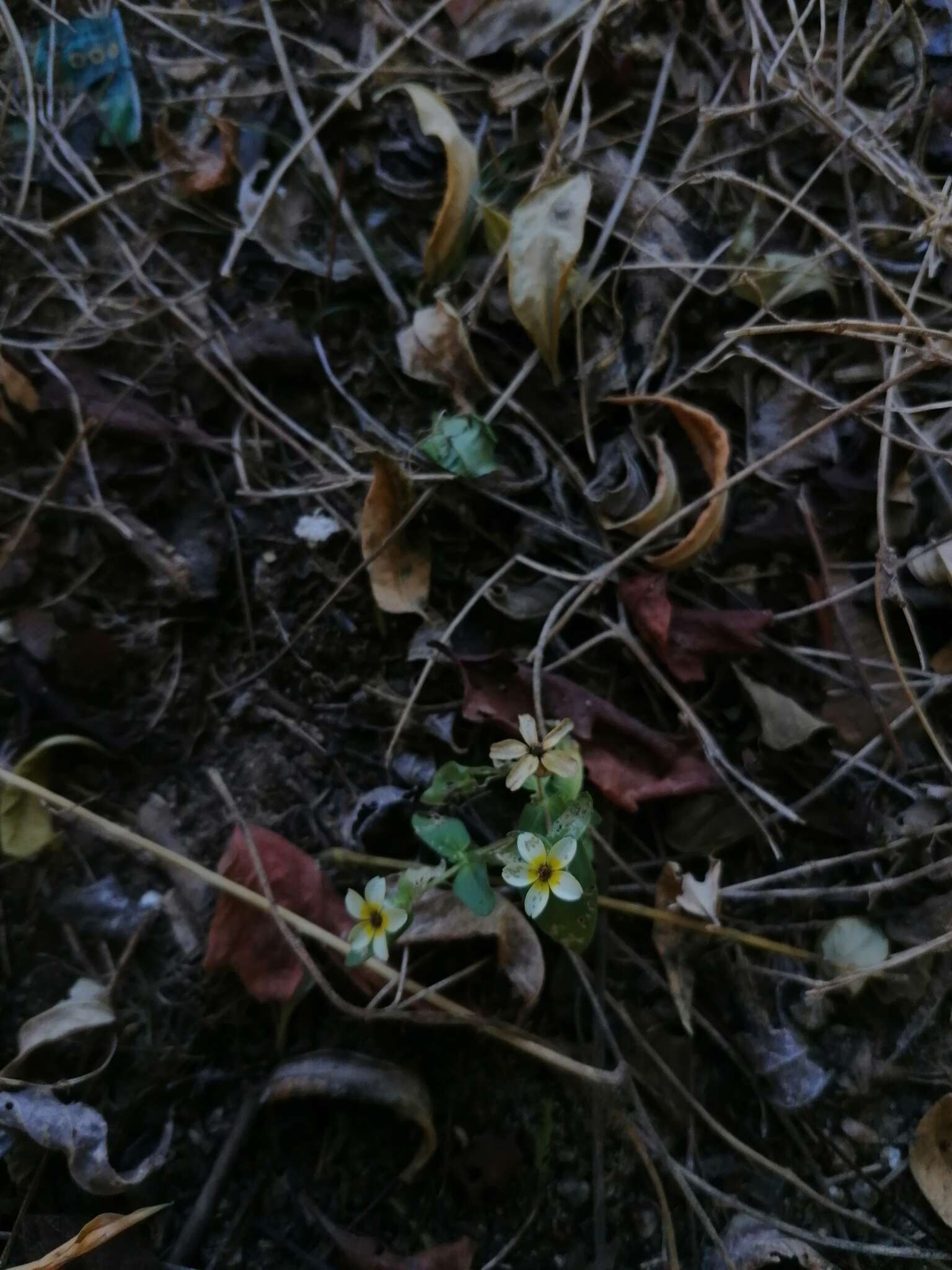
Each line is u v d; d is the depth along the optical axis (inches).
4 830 10.8
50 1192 10.1
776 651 11.9
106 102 13.4
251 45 13.8
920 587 12.1
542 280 11.6
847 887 11.2
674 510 11.9
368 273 12.7
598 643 11.8
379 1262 9.8
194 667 11.8
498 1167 10.2
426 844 10.5
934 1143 10.5
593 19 12.7
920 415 12.4
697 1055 11.0
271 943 10.3
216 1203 10.1
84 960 10.7
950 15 13.8
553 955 10.9
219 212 13.0
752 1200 10.5
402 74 13.5
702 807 11.4
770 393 12.6
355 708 11.6
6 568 11.6
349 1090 10.1
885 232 13.1
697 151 13.3
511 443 12.3
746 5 13.5
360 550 12.0
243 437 12.4
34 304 12.6
